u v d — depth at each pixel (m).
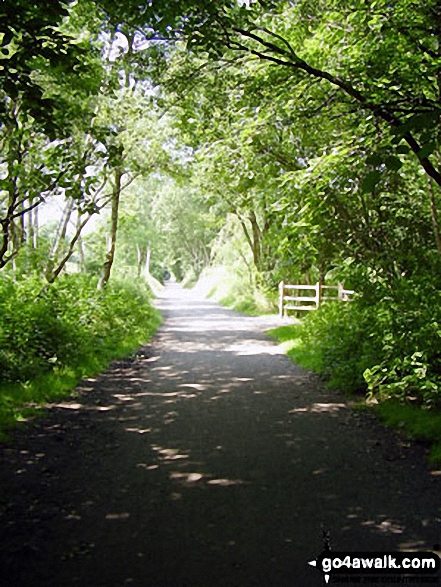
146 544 4.03
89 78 9.06
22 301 10.68
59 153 8.52
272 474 5.56
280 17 9.18
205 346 15.82
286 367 12.23
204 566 3.73
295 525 4.38
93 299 14.38
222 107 10.09
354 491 5.12
